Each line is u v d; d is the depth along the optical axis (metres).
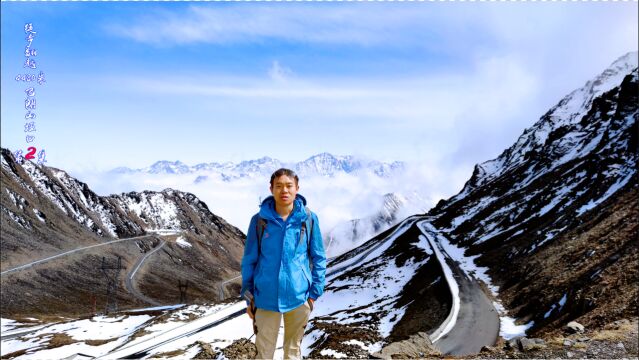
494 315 58.84
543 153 194.12
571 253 66.25
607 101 191.38
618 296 36.19
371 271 129.62
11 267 177.75
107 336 104.81
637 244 49.00
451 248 128.88
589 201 89.88
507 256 92.06
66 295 173.00
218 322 88.06
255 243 6.17
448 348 45.44
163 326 94.19
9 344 102.94
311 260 6.34
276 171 6.16
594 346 15.85
